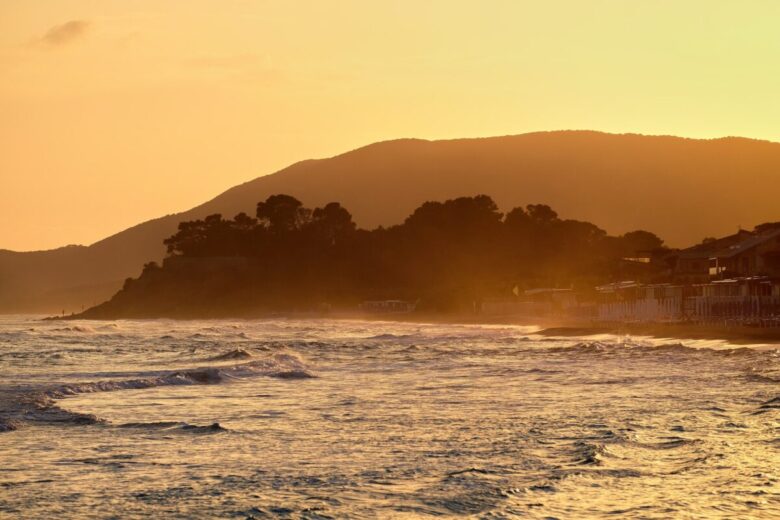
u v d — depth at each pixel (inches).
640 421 2691.9
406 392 3737.7
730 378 4030.5
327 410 3120.1
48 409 3004.4
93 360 6117.1
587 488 1793.8
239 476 1964.8
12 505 1718.8
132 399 3506.4
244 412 3080.7
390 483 1876.2
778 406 2962.6
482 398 3452.3
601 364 5147.6
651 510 1617.9
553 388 3806.6
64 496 1786.4
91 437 2501.2
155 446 2358.5
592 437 2416.3
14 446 2353.6
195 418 2923.2
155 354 6840.6
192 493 1802.4
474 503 1685.5
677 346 6210.6
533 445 2317.9
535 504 1669.5
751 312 7760.8
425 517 1592.0
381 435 2527.1
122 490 1835.6
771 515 1584.6
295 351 6860.2
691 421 2669.8
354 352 6889.8
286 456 2208.4
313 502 1706.4
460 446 2322.8
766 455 2102.6
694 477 1884.8
